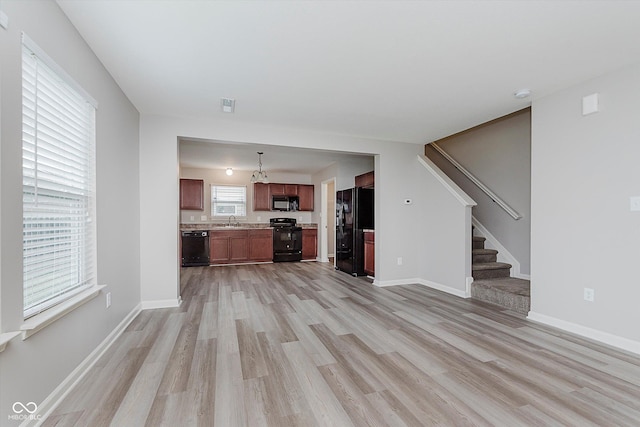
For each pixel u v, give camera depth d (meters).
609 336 2.39
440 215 4.38
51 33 1.60
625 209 2.30
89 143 2.09
